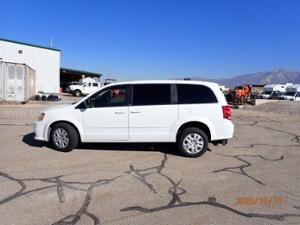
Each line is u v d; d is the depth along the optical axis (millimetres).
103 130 7855
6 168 6496
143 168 6715
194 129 7676
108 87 7941
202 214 4559
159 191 5410
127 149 8352
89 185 5613
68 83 60094
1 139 9508
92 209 4641
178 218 4414
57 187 5480
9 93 24312
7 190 5289
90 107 7902
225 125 7715
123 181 5863
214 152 8430
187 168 6809
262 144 9789
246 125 14523
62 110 7988
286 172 6691
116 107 7820
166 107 7738
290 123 15727
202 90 7828
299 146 9570
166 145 8852
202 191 5461
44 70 43469
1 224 4129
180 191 5434
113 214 4496
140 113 7746
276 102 35250
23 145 8648
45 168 6543
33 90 31500
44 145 8641
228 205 4895
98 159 7332
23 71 24656
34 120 14398
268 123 15570
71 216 4398
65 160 7184
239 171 6688
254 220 4406
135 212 4574
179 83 7891
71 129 7898
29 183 5641
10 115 16438
